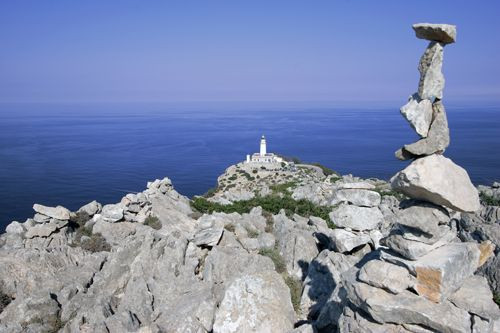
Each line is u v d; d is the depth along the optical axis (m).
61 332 19.05
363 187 22.98
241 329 17.89
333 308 17.66
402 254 14.49
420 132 13.99
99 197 119.44
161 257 24.78
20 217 93.44
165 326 18.70
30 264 23.84
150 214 33.50
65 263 25.50
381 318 13.90
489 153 183.38
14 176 143.62
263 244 28.11
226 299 18.98
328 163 192.25
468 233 23.80
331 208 40.91
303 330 17.14
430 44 14.06
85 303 20.72
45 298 20.56
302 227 30.28
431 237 13.98
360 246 23.08
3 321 19.80
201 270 25.28
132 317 19.59
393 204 38.47
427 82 13.91
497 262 19.14
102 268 24.59
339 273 21.30
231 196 57.75
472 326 13.23
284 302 19.34
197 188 145.38
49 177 144.50
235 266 23.97
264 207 40.59
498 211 23.95
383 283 14.24
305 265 25.00
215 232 27.02
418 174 13.24
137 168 177.38
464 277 14.41
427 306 13.51
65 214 29.98
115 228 30.80
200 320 18.81
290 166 124.25
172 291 22.12
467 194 13.52
